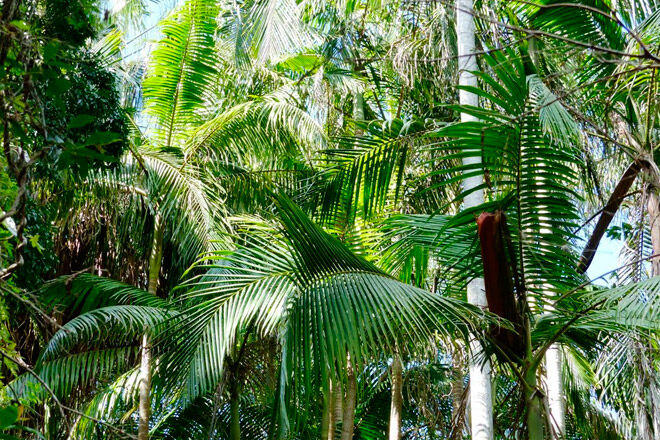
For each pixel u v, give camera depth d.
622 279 7.54
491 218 4.91
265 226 6.95
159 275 10.53
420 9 9.64
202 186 9.11
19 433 6.11
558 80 7.01
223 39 10.98
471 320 4.73
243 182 9.71
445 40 9.26
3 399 3.62
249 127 9.49
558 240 5.40
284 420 4.25
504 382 9.91
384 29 10.78
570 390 10.12
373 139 7.00
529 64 5.42
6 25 2.55
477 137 5.24
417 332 4.95
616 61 2.98
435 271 8.05
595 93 6.90
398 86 10.47
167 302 8.54
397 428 9.37
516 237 5.28
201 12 9.70
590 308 4.86
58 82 2.55
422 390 9.98
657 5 7.28
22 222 2.64
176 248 10.30
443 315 4.68
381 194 7.09
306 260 4.66
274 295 6.21
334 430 10.22
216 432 10.62
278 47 9.12
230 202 9.63
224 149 9.52
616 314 4.77
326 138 9.28
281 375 4.36
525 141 5.18
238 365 8.95
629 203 8.48
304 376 4.47
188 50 9.77
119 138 2.56
